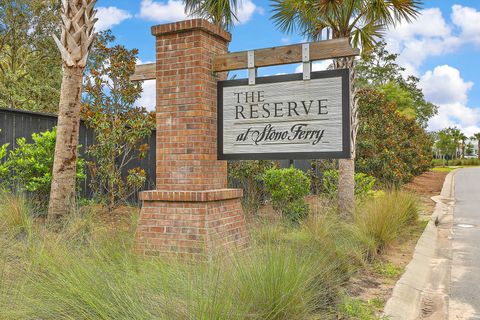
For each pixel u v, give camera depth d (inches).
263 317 134.4
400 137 823.7
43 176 339.0
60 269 154.1
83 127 403.5
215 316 120.9
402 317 178.2
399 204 379.2
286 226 285.3
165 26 250.4
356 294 197.9
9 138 346.3
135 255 205.2
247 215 319.0
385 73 1743.4
